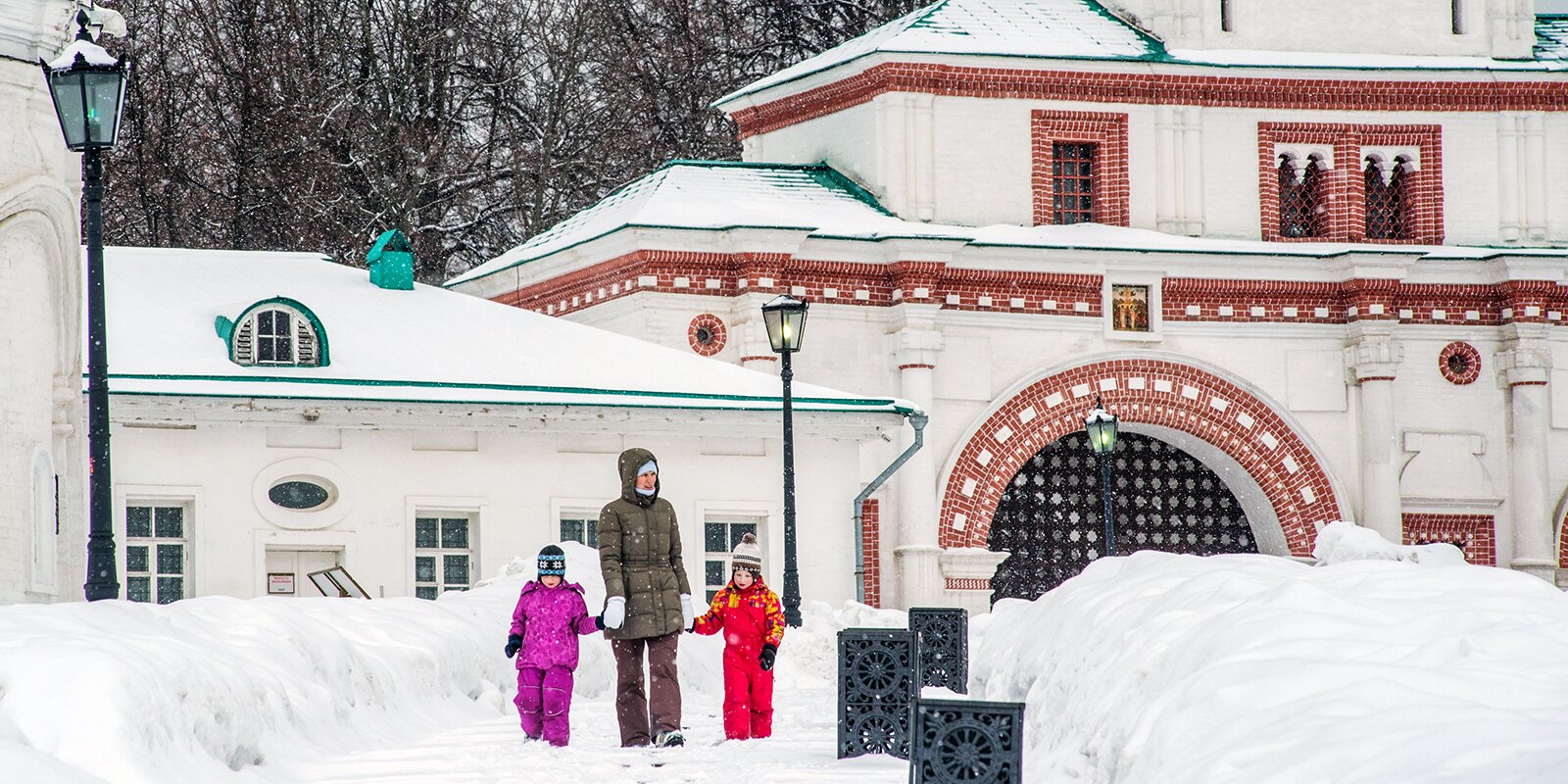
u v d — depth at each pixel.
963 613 55.97
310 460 93.94
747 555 49.03
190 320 96.25
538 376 98.50
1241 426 126.06
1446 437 128.38
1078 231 124.75
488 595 73.38
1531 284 127.50
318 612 54.03
